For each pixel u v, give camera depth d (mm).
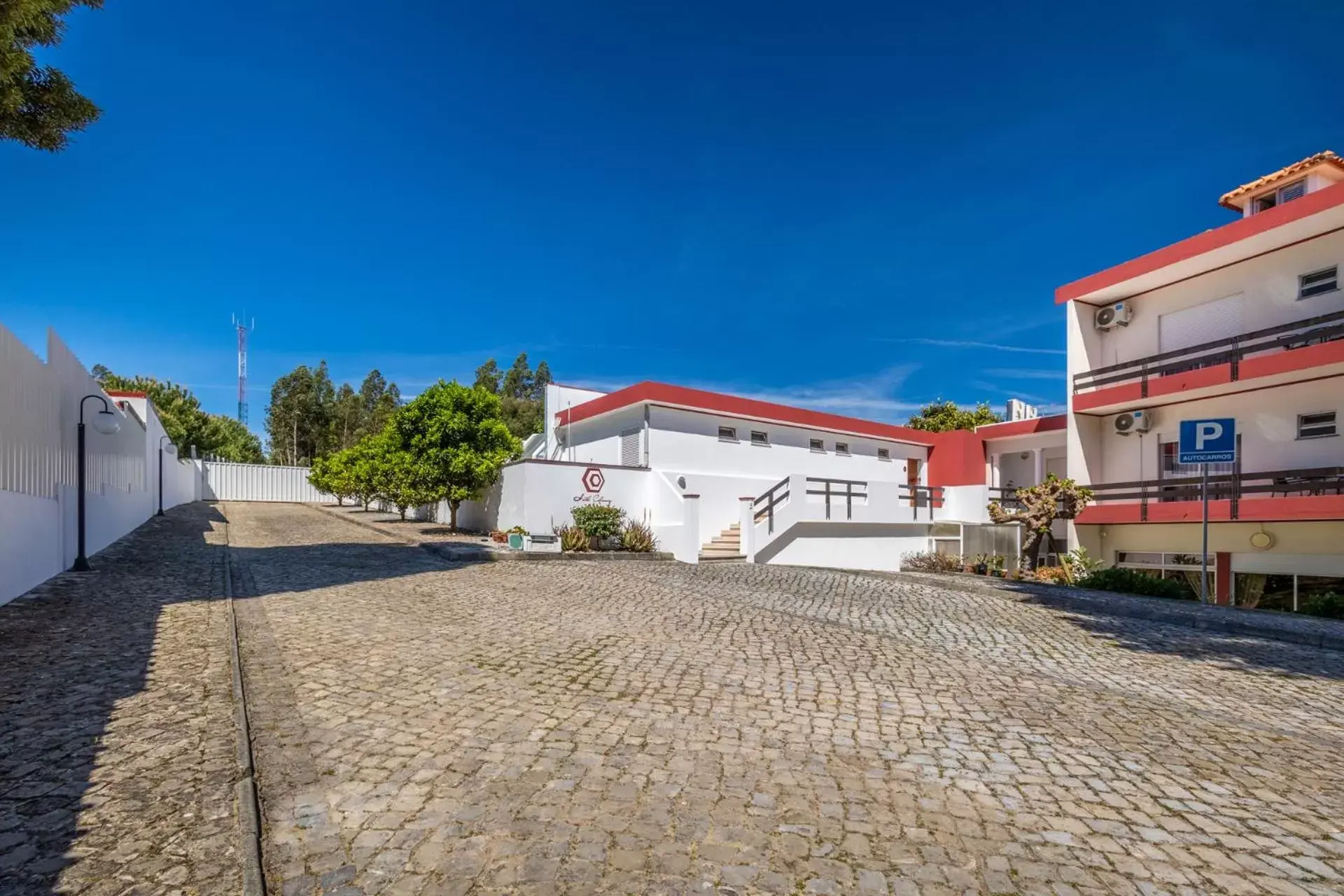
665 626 8000
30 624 6961
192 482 37469
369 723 4516
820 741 4469
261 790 3521
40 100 7617
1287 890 2916
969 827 3385
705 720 4777
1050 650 7758
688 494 17547
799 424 21438
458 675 5664
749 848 3104
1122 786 3963
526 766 3910
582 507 16938
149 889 2617
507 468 17844
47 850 2861
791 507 17312
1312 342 14195
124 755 3848
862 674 6195
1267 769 4328
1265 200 16312
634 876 2838
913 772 4035
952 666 6711
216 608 8102
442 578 11352
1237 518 14414
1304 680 6828
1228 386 15070
